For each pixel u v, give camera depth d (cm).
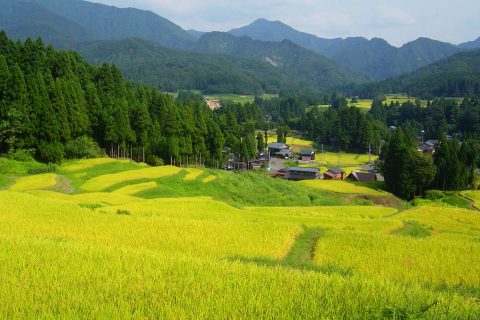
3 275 1377
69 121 7175
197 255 1998
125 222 2728
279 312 1175
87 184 5525
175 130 9081
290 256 2284
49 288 1298
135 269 1512
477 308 1290
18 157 6259
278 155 14512
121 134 7962
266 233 2602
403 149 8394
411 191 8288
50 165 6372
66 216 2819
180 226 2675
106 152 8356
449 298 1376
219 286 1353
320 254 2286
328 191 7912
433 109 18488
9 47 7962
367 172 10250
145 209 3666
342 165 13088
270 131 19650
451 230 4209
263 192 6762
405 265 2127
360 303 1255
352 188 8269
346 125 15388
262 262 1953
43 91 6700
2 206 3011
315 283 1428
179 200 4509
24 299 1202
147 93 10888
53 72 8375
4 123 6134
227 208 4075
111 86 9375
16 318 1091
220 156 10381
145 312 1154
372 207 5488
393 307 1194
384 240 2592
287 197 6669
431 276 1969
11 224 2477
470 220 4803
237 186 6631
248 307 1193
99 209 3431
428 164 8219
